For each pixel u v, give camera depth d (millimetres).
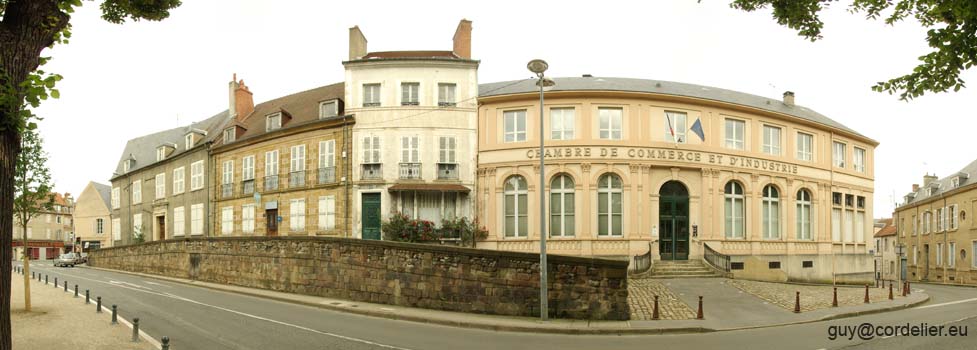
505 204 26859
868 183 35188
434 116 27078
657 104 26922
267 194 30594
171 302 18125
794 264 29641
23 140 16281
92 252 41750
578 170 26250
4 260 5922
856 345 11250
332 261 19562
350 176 27266
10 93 5844
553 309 14961
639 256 24688
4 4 6816
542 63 14961
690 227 26891
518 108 26922
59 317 14000
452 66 27328
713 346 11438
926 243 47656
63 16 6789
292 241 21312
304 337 12180
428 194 26938
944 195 43688
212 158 34406
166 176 39500
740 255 27656
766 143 29656
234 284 24250
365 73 27562
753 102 30812
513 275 15422
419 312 15891
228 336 12188
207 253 26438
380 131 27188
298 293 20734
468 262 16078
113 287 23219
